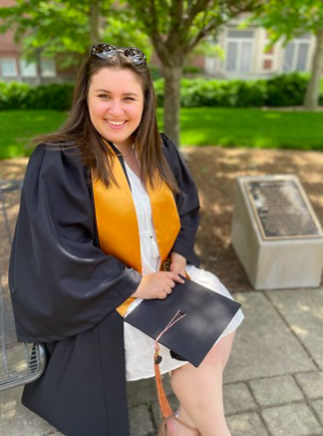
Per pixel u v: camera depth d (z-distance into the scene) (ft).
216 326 5.01
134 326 5.01
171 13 13.20
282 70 71.97
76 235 5.16
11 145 19.54
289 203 9.50
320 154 19.99
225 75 68.28
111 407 5.30
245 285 9.60
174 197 6.26
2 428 5.94
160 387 5.00
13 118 30.04
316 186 15.60
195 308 5.24
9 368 6.15
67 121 5.51
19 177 15.46
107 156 5.34
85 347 5.17
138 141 5.67
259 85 43.19
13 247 5.55
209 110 36.58
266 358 7.30
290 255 9.05
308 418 6.17
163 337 4.85
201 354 4.69
